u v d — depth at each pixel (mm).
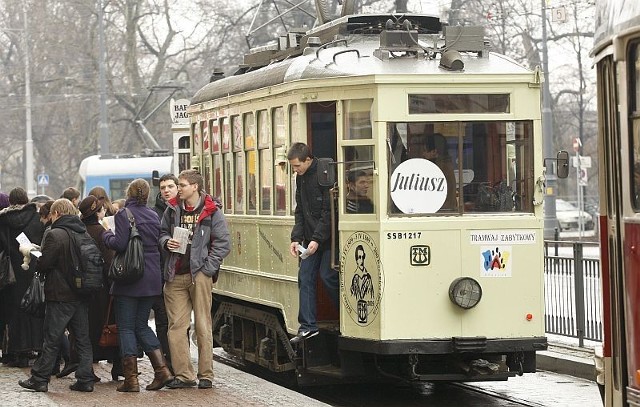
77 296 14945
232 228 18734
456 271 14664
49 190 80125
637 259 9109
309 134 15641
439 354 15039
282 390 14734
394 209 14617
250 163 17797
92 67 68875
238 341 19391
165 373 15039
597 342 18531
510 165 14898
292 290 15984
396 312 14539
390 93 14617
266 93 16797
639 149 9078
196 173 14938
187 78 64312
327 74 15086
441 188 14711
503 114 14812
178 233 14812
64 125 77375
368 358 15352
